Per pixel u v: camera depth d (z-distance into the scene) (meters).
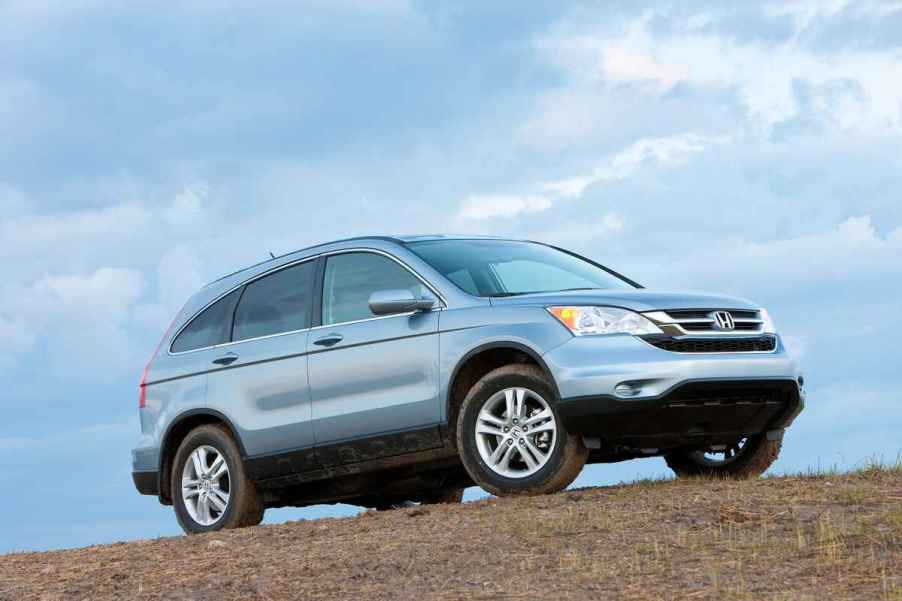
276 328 10.49
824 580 6.41
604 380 8.72
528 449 9.14
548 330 9.01
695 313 9.09
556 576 6.83
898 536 7.02
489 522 8.20
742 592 6.29
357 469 9.93
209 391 10.74
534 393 9.04
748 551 7.01
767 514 7.78
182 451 10.88
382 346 9.72
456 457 9.72
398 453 9.67
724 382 8.86
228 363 10.66
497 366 9.59
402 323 9.66
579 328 8.95
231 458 10.55
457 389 9.47
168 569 8.02
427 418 9.48
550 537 7.65
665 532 7.55
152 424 11.17
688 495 8.54
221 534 9.30
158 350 11.37
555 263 10.40
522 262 10.18
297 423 10.12
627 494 8.82
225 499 10.70
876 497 8.06
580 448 8.95
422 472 10.27
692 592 6.36
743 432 9.46
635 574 6.74
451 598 6.59
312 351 10.10
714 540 7.30
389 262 9.98
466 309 9.42
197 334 11.10
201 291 11.29
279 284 10.63
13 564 9.35
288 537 8.72
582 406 8.78
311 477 10.18
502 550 7.45
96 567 8.52
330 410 9.95
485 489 9.24
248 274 10.92
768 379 9.09
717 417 9.08
